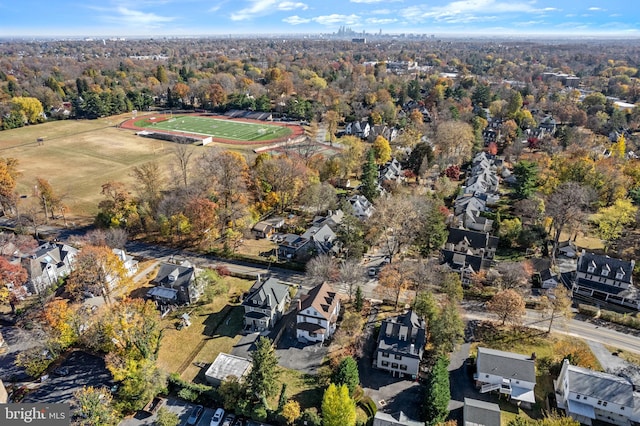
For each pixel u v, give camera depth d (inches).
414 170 6013.8
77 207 5054.1
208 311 3235.7
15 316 3142.2
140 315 2751.0
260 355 2316.7
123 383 2429.9
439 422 2218.3
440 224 3956.7
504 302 2935.5
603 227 4030.5
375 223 4165.8
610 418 2326.5
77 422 2233.0
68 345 2760.8
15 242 3791.8
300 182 4894.2
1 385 2331.4
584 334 3014.3
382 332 2733.8
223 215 4311.0
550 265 3782.0
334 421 2126.0
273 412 2283.5
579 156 5438.0
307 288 3540.8
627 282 3373.5
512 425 2025.1
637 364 2719.0
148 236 4372.5
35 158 6889.8
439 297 3363.7
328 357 2785.4
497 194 5428.2
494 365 2518.5
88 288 3169.3
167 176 5905.5
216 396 2421.3
